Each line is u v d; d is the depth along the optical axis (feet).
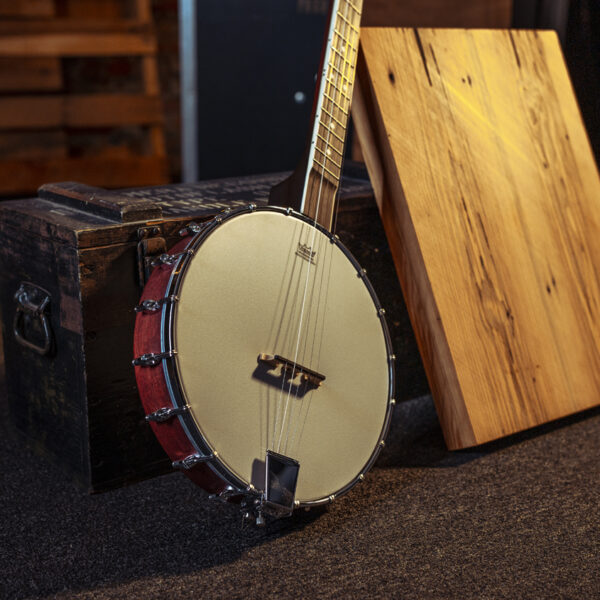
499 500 5.18
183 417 4.20
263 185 6.34
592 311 6.64
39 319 5.24
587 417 6.51
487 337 5.85
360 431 4.93
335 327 4.91
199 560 4.51
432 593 4.23
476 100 6.24
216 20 8.77
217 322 4.38
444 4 8.34
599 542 4.72
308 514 5.00
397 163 5.62
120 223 4.88
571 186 6.76
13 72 12.32
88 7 13.14
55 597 4.16
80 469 5.21
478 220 6.01
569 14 7.26
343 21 5.41
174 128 13.56
